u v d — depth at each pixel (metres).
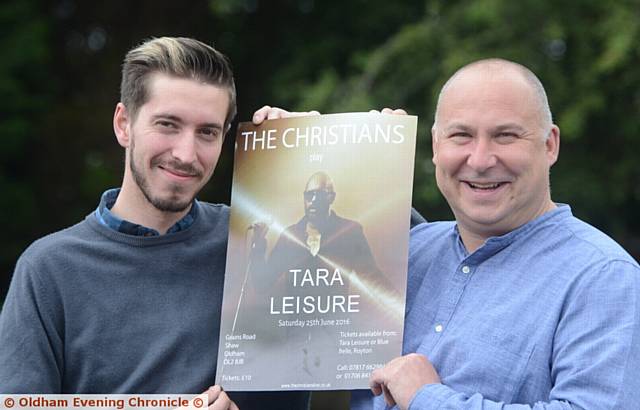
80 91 8.98
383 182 2.93
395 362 2.73
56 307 2.90
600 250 2.66
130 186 3.01
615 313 2.55
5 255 8.51
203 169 2.94
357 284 2.88
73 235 3.00
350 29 8.48
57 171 8.62
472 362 2.68
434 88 7.20
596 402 2.49
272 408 3.10
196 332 2.94
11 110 8.27
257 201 3.00
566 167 7.71
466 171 2.77
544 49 7.38
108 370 2.89
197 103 2.89
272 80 8.42
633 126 7.55
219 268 3.04
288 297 2.91
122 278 2.94
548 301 2.65
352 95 7.34
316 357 2.86
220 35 8.85
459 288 2.83
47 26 8.33
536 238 2.78
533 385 2.61
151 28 8.82
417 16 8.28
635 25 7.06
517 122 2.73
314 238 2.94
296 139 3.00
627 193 7.79
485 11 7.16
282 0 8.73
